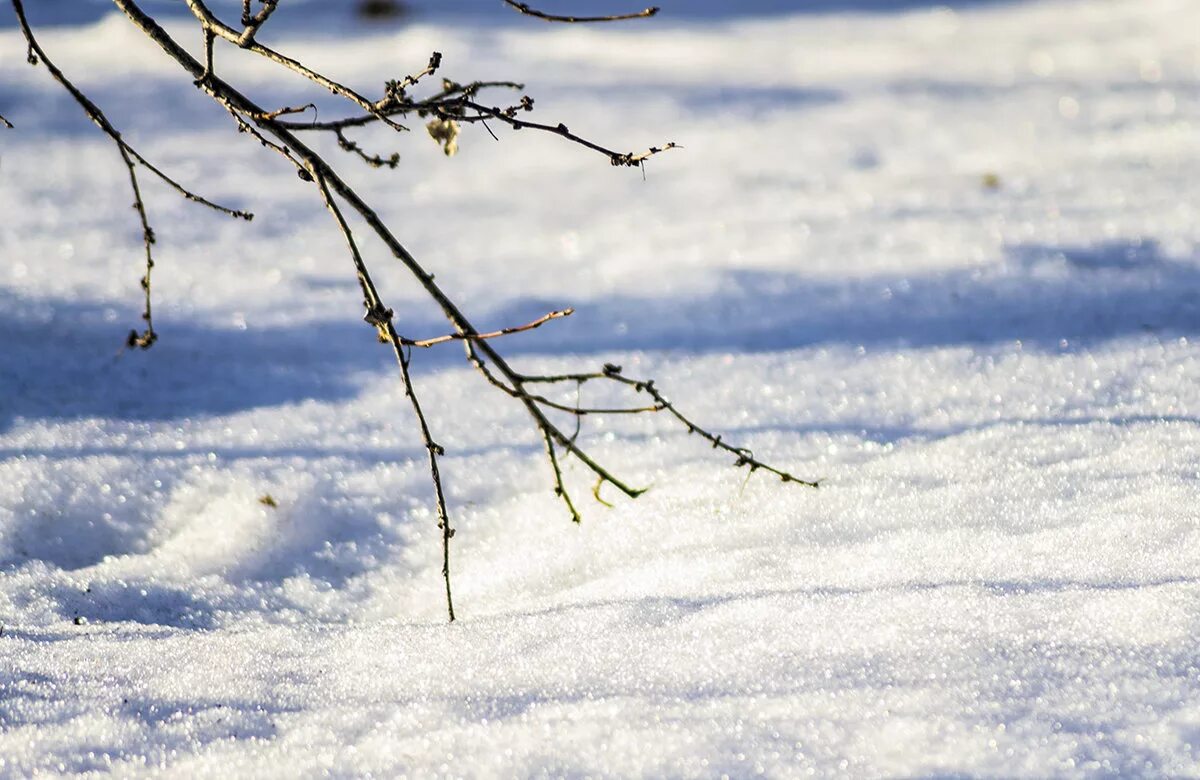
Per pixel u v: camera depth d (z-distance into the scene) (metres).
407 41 35.78
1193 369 9.45
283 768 4.66
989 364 10.15
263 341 11.81
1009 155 20.28
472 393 10.38
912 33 40.75
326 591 7.16
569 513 7.70
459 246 16.09
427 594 7.05
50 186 18.33
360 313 12.94
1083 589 5.48
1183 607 5.17
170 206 17.53
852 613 5.48
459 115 5.28
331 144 22.98
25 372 10.42
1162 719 4.46
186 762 4.75
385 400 10.23
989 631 5.18
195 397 10.22
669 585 6.33
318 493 8.23
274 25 39.59
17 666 5.62
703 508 7.30
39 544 7.64
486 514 8.00
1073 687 4.70
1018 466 7.41
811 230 15.96
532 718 4.85
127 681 5.46
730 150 22.09
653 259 15.06
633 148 22.61
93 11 39.97
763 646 5.28
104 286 13.36
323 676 5.50
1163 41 36.19
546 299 13.54
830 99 27.48
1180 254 13.46
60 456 8.61
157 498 8.18
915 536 6.47
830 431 8.76
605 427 9.37
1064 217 15.57
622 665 5.26
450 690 5.21
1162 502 6.45
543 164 21.45
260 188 19.09
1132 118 23.09
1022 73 31.02
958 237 14.98
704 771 4.40
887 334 11.46
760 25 43.34
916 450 8.04
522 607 6.44
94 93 26.44
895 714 4.62
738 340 11.67
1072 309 11.70
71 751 4.84
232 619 6.81
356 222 17.23
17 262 14.11
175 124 23.91
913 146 21.81
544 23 41.75
